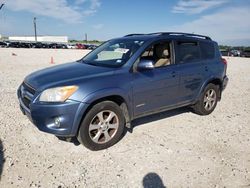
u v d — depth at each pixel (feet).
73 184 10.44
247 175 11.50
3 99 21.65
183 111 20.21
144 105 14.73
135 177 11.07
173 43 16.56
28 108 12.72
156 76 14.97
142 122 17.43
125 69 13.83
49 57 81.61
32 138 14.19
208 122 18.08
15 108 19.22
